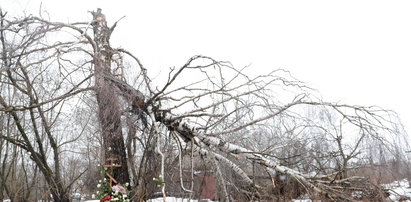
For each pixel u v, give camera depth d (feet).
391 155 30.25
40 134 36.58
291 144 31.24
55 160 34.14
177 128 29.76
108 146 29.71
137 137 30.48
